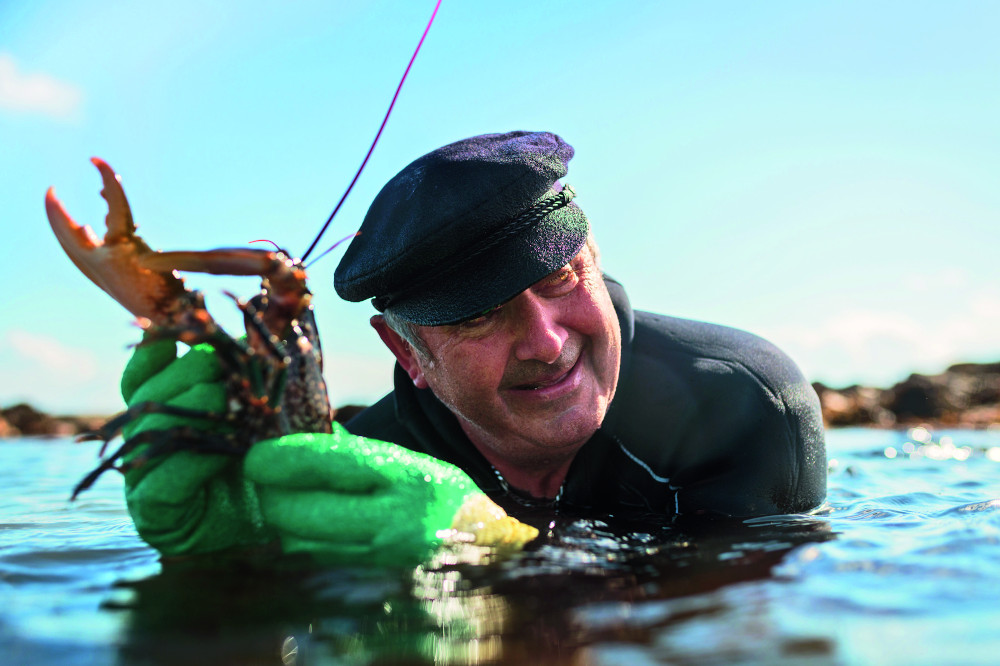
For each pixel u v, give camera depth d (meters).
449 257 0.70
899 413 4.66
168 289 0.60
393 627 0.46
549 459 0.79
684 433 0.77
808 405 0.80
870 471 1.46
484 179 0.69
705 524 0.72
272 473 0.60
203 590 0.53
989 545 0.59
